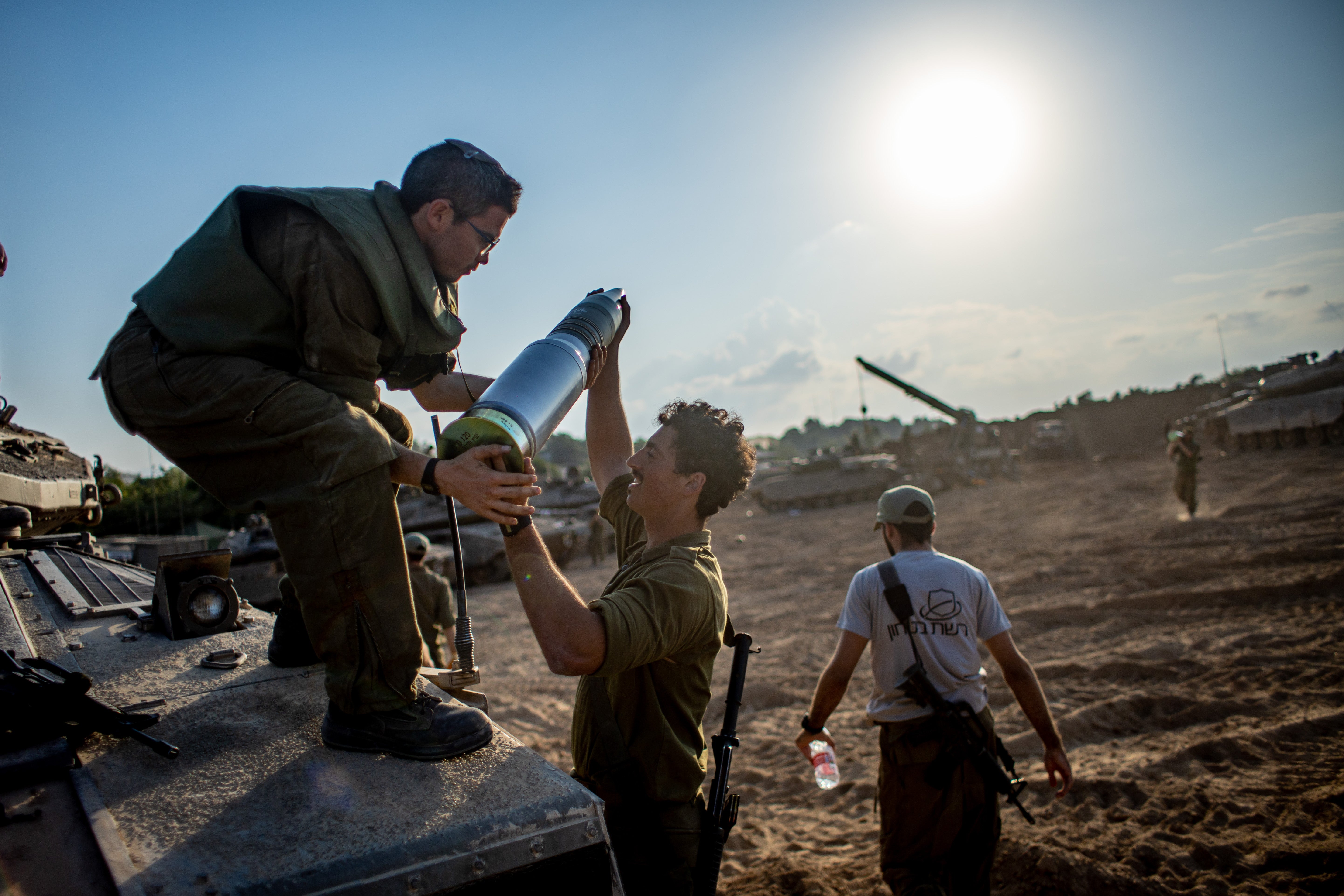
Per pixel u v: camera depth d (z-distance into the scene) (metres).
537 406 1.71
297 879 1.21
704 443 2.13
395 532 1.72
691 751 2.05
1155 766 4.95
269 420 1.65
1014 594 10.82
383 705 1.66
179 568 2.48
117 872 1.20
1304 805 4.28
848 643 3.38
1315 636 7.31
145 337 1.77
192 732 1.74
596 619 1.70
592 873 1.43
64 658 2.18
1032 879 3.99
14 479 3.13
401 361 1.97
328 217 1.72
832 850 4.71
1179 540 12.88
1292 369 30.38
